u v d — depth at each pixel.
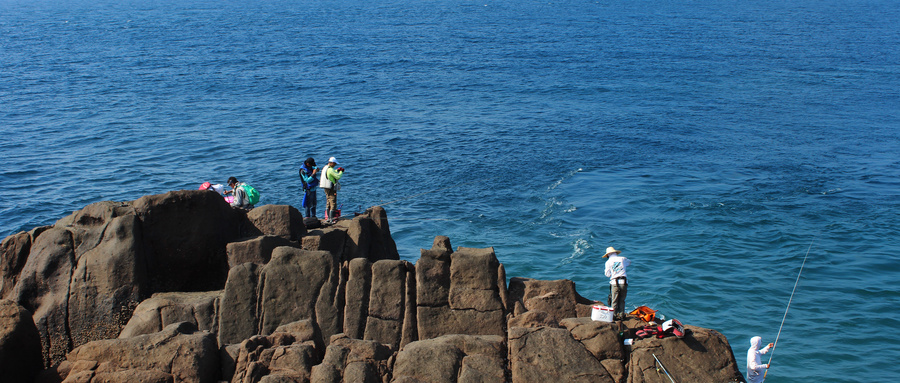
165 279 12.94
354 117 54.16
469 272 11.95
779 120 56.59
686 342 10.65
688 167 41.53
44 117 52.41
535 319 11.23
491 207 33.47
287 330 10.98
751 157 44.22
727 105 62.81
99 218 12.71
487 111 57.75
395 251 16.56
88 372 10.09
